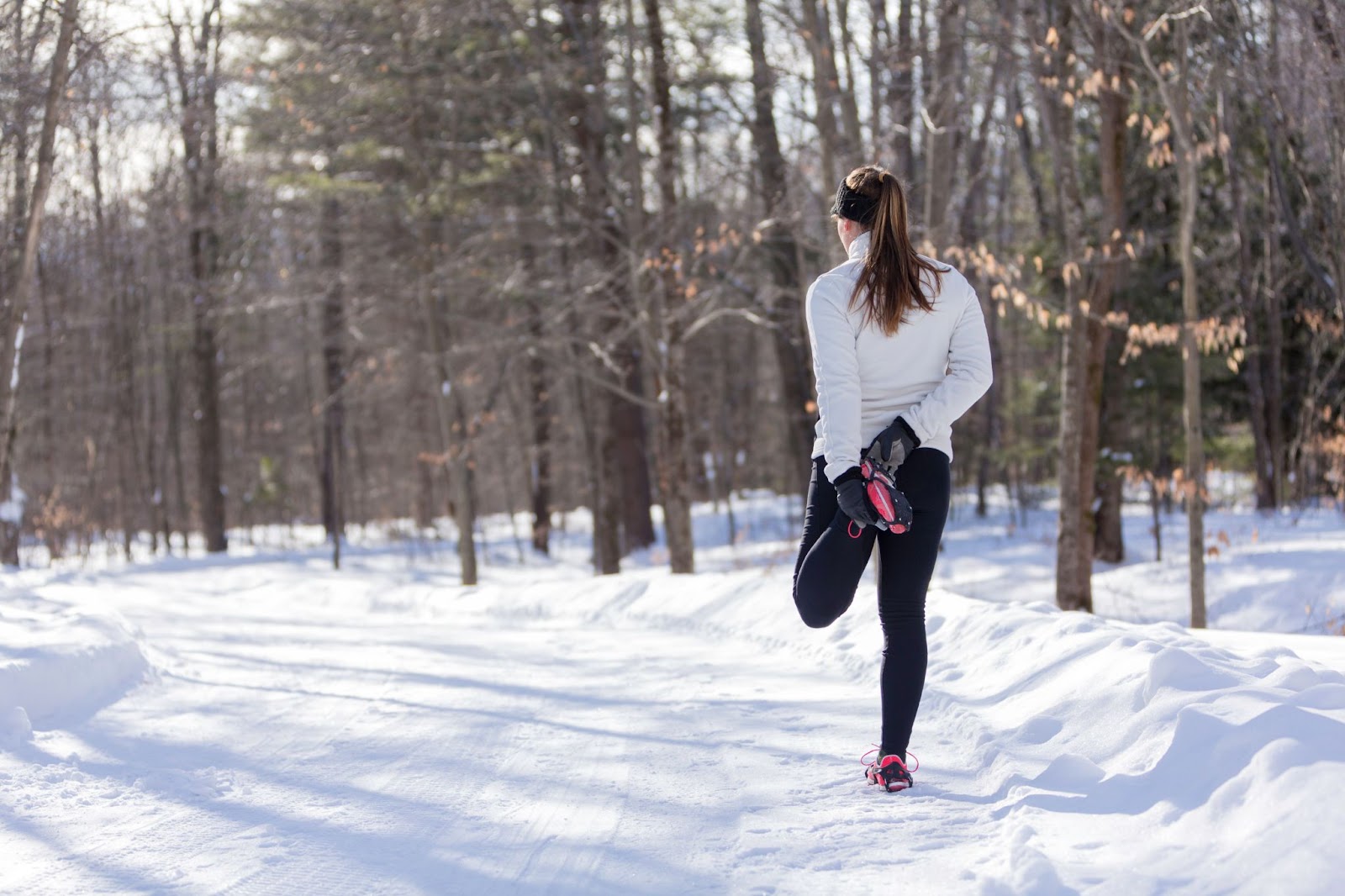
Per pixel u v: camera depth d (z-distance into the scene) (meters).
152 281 30.27
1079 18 11.93
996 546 22.64
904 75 15.06
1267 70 10.42
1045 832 2.76
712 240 14.66
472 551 19.80
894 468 3.27
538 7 17.38
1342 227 11.85
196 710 5.04
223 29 17.16
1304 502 21.05
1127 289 18.92
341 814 3.35
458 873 2.79
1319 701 3.09
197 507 43.09
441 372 19.69
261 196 21.16
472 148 18.03
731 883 2.63
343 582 16.97
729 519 29.98
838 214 3.43
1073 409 12.76
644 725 4.50
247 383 41.72
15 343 9.13
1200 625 11.27
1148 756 3.08
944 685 4.58
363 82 17.16
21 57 9.05
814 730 4.21
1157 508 18.48
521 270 19.28
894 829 2.95
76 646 5.22
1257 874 2.27
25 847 3.04
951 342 3.40
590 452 25.16
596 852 2.92
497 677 5.99
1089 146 19.75
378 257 20.80
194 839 3.11
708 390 37.75
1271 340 21.19
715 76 16.66
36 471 29.94
